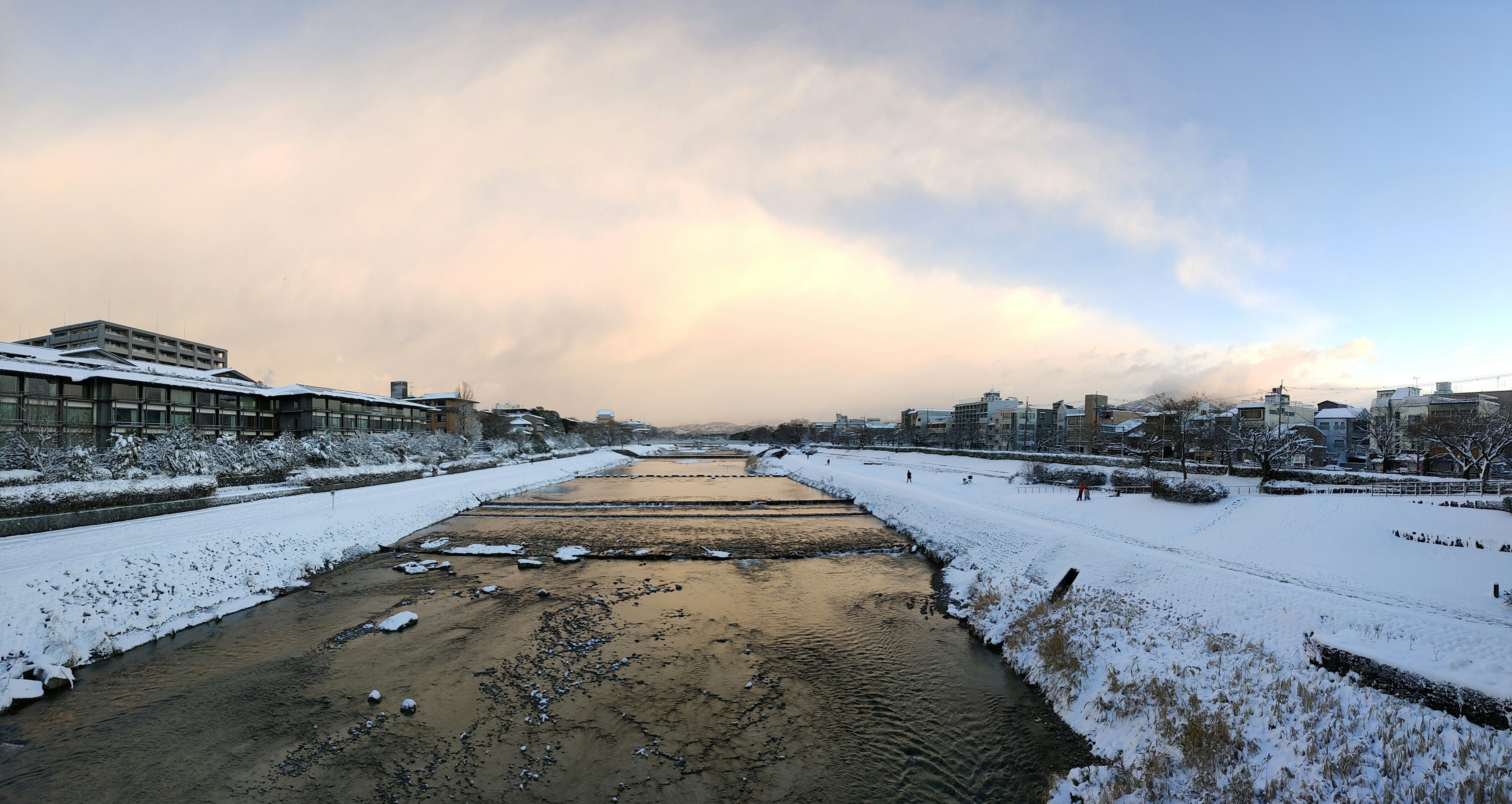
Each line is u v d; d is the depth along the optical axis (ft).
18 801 34.76
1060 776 37.63
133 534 80.23
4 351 182.60
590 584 82.02
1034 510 126.00
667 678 51.47
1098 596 65.72
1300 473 160.04
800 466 301.02
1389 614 49.67
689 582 84.07
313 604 72.38
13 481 94.94
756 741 41.50
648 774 37.35
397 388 365.40
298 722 43.57
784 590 80.12
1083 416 397.60
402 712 44.93
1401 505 90.53
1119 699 43.68
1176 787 33.32
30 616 54.44
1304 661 43.16
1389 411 217.97
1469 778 27.76
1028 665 53.47
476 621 65.92
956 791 36.47
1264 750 34.35
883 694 49.16
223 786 36.04
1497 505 88.12
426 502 138.41
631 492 200.34
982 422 485.97
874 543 113.39
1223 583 61.21
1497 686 32.45
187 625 63.21
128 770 37.78
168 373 221.46
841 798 35.45
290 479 141.28
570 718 44.29
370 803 34.32
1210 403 302.45
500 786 35.88
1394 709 34.86
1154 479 115.24
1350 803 28.40
